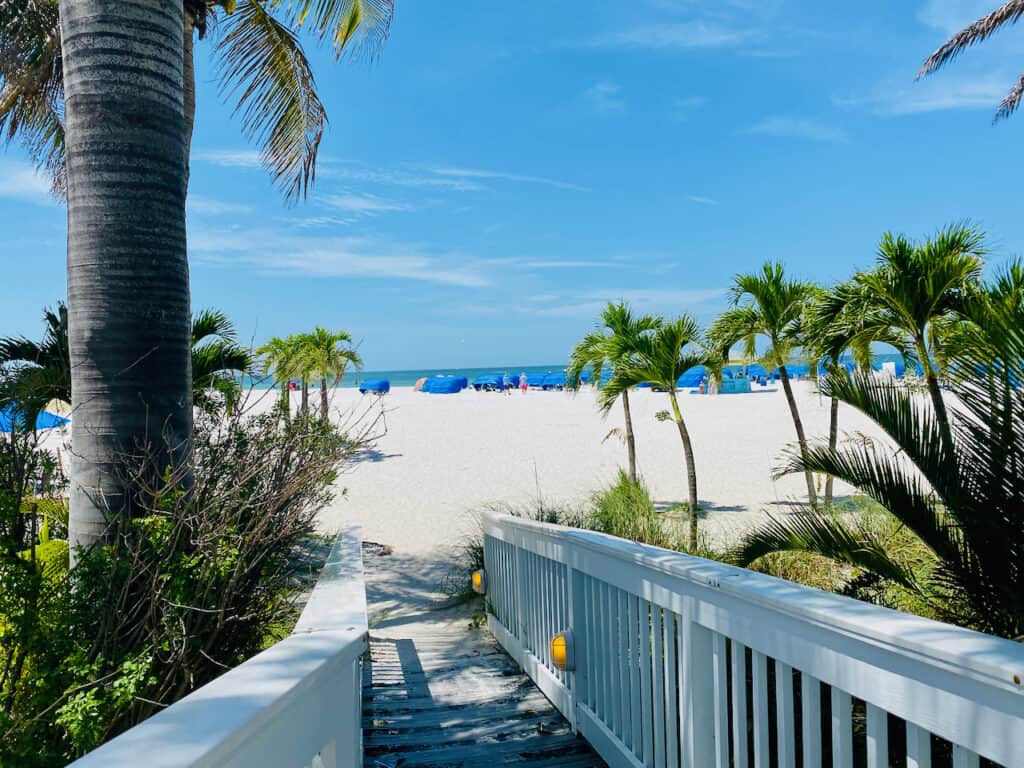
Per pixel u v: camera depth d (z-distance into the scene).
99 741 2.25
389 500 13.93
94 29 3.33
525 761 3.39
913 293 5.45
